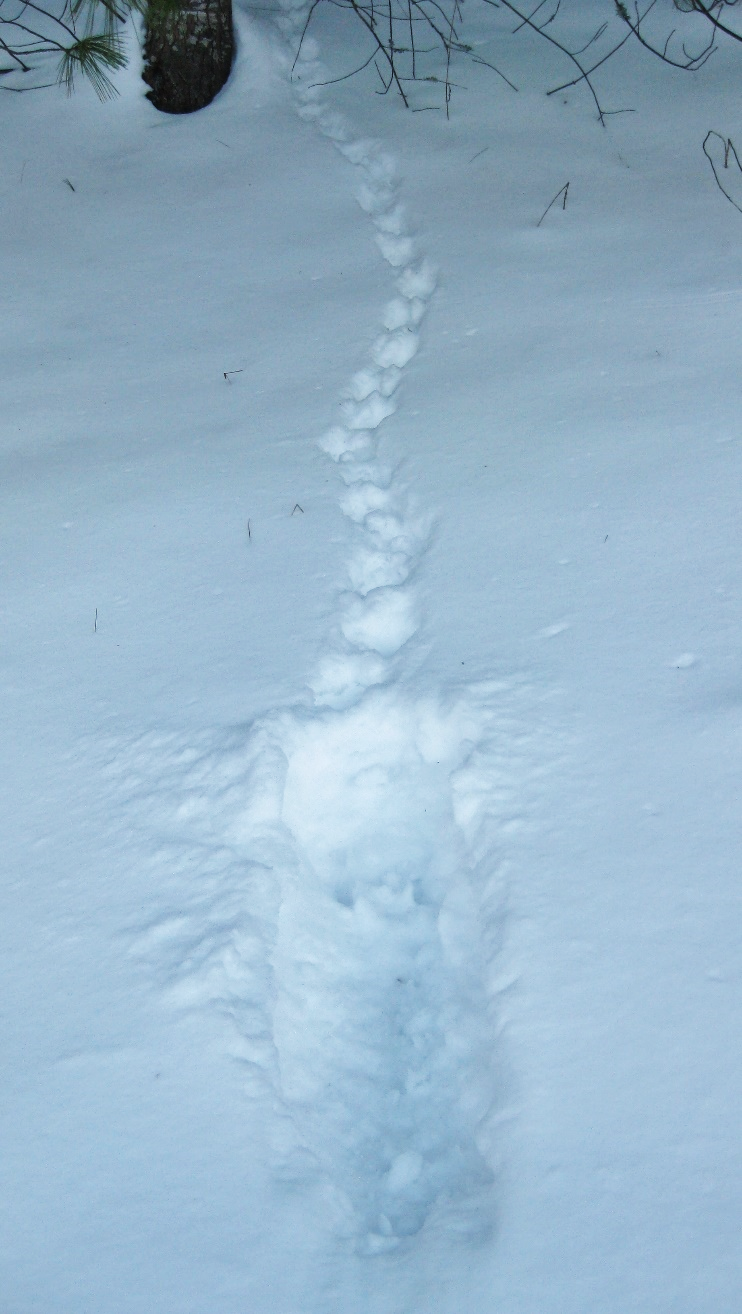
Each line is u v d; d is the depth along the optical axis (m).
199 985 1.89
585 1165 1.61
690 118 4.87
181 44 5.14
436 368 3.53
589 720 2.26
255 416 3.44
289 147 4.99
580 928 1.90
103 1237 1.61
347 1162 1.83
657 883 1.95
